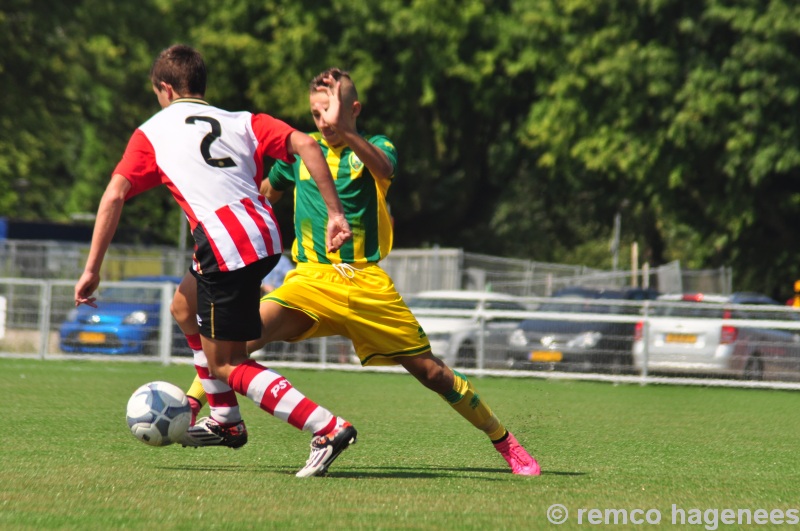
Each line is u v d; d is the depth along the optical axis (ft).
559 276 332.60
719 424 116.37
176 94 64.85
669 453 86.94
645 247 514.68
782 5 323.98
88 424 97.86
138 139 62.23
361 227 69.56
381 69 433.89
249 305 62.85
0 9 367.66
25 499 55.01
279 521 49.62
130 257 295.69
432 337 196.85
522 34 401.29
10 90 380.78
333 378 180.14
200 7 446.60
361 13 424.87
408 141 453.99
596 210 500.74
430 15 422.82
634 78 357.00
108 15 394.73
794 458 84.89
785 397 165.48
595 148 378.73
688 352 187.93
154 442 66.95
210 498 55.88
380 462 76.13
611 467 76.18
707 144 348.38
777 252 379.35
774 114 338.54
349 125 64.95
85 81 411.75
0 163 435.53
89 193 545.85
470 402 70.08
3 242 289.53
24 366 189.78
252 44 427.33
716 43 353.72
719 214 360.69
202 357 67.72
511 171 492.54
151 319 203.92
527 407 133.49
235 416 68.18
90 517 50.03
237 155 62.49
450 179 507.30
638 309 191.72
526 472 70.64
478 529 48.75
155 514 51.01
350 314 69.36
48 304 211.00
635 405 141.49
